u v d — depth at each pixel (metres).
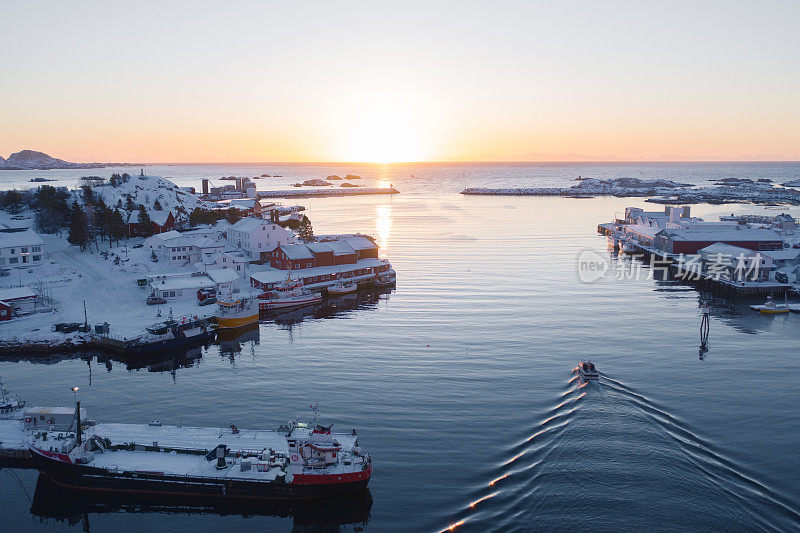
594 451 56.47
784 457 55.53
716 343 89.69
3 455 58.66
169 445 57.25
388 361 82.81
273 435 59.31
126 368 82.75
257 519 51.12
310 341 93.38
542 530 45.34
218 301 103.56
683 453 56.06
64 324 94.44
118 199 190.12
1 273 121.00
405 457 56.47
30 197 193.62
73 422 60.91
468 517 47.31
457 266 153.50
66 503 53.53
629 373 77.00
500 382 74.25
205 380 77.12
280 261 136.50
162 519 51.31
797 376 76.00
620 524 45.75
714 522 45.84
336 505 51.41
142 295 113.94
